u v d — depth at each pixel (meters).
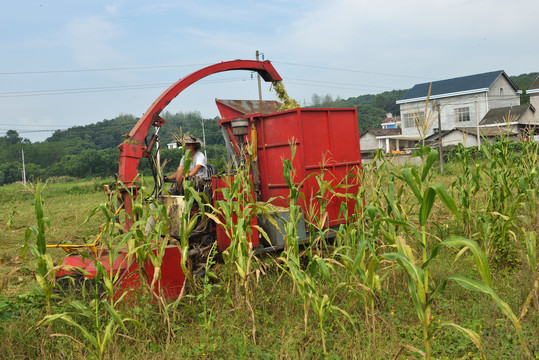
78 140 89.88
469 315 4.62
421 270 2.99
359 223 5.59
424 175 3.25
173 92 6.86
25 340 4.17
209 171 7.03
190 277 4.70
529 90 44.62
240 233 4.71
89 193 29.66
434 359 3.76
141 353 4.01
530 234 4.79
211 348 4.10
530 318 4.38
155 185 6.20
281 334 4.38
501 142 7.61
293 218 5.15
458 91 47.97
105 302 3.84
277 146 6.91
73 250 5.58
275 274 6.00
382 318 4.41
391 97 115.69
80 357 3.89
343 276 5.54
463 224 7.17
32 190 4.03
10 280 6.67
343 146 7.18
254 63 7.99
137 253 4.62
